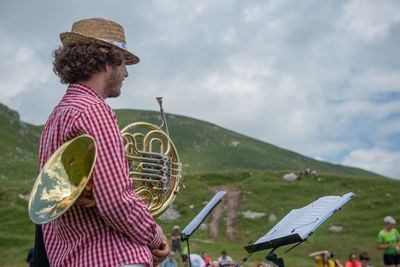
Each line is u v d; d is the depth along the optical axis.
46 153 1.98
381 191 39.09
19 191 41.06
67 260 1.87
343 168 118.62
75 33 2.07
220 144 114.12
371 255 24.47
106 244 1.87
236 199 40.34
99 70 2.10
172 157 2.64
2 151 72.06
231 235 32.59
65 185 1.81
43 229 2.04
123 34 2.22
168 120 125.50
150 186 2.49
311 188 41.56
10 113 95.44
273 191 41.31
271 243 2.60
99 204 1.80
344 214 33.44
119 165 1.86
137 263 1.87
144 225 1.90
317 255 13.61
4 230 32.75
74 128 1.88
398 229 30.89
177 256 21.95
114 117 1.98
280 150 123.12
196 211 36.31
